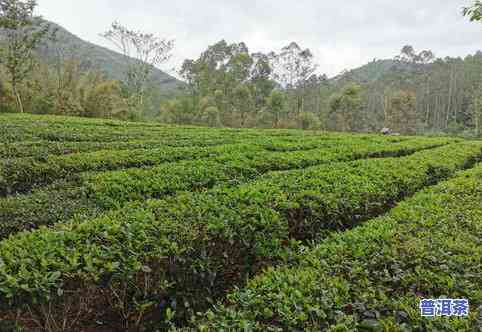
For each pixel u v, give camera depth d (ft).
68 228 11.59
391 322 8.10
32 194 19.39
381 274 10.39
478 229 13.56
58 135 39.99
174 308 11.27
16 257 9.53
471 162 38.65
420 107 187.83
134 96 114.52
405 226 13.91
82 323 10.35
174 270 11.23
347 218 17.12
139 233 11.28
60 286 8.97
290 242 14.39
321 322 8.36
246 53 147.54
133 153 29.53
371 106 191.83
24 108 80.12
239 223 13.08
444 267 10.57
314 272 10.37
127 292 10.72
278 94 126.82
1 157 27.20
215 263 12.41
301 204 15.97
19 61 73.05
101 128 50.78
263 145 36.55
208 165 24.94
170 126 67.31
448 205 16.83
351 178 20.40
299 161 28.63
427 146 48.34
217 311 9.31
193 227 12.14
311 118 126.62
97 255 9.95
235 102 134.92
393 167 24.94
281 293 9.13
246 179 23.85
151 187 19.95
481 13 14.47
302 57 155.12
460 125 159.33
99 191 18.92
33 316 9.33
